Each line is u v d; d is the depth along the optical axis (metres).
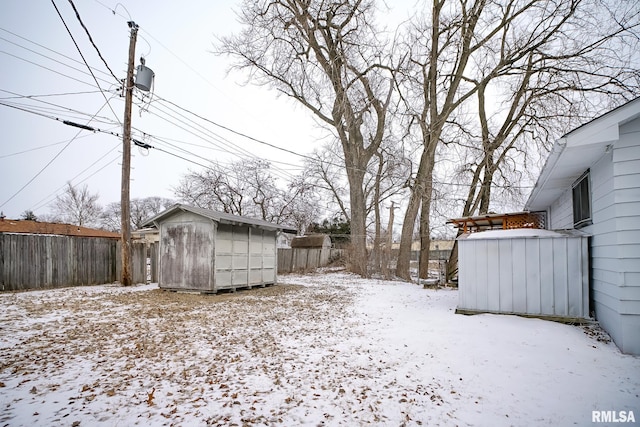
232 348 4.72
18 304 7.67
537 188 7.54
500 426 2.70
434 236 27.62
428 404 3.07
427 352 4.57
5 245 9.40
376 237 18.17
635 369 3.85
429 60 15.95
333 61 16.41
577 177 6.67
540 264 6.35
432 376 3.73
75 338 5.07
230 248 10.80
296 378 3.68
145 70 10.72
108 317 6.53
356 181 19.28
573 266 6.07
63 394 3.20
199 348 4.68
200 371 3.84
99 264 11.92
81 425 2.65
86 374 3.70
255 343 4.99
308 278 16.98
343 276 17.98
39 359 4.14
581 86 13.14
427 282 12.91
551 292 6.22
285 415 2.87
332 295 10.42
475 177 16.48
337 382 3.58
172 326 5.91
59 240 10.70
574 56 12.95
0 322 5.98
